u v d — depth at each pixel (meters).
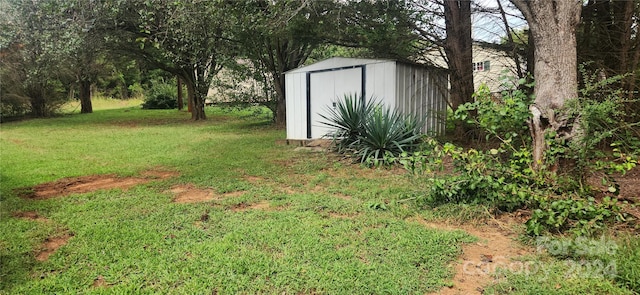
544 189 3.26
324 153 7.16
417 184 4.73
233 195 4.52
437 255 2.73
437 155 3.76
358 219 3.51
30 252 2.94
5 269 2.64
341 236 3.09
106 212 3.88
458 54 7.67
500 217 3.48
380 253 2.77
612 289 2.21
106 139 9.98
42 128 13.22
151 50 13.77
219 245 2.94
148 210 3.93
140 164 6.51
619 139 3.80
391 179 5.09
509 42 7.39
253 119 14.42
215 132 11.47
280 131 11.47
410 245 2.89
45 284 2.42
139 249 2.92
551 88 3.52
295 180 5.18
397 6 7.73
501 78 4.60
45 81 16.25
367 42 8.73
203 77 14.95
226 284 2.38
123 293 2.29
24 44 9.60
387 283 2.34
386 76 7.23
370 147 6.16
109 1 8.09
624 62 5.70
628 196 3.81
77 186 5.08
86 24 8.26
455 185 3.63
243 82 12.96
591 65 5.86
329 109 7.93
